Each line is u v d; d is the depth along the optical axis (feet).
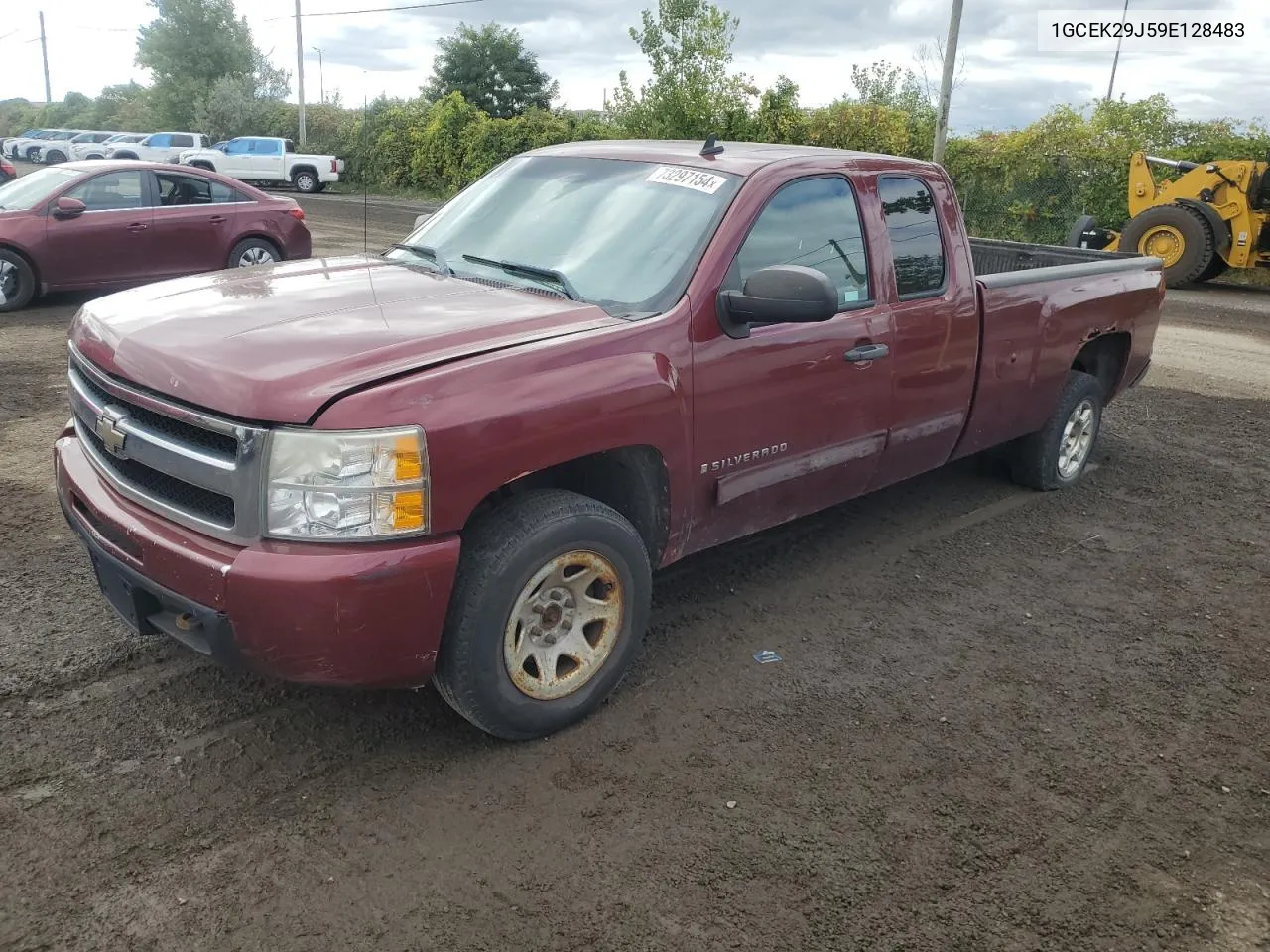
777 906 8.72
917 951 8.32
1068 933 8.61
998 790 10.50
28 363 26.68
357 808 9.71
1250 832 10.08
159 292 12.14
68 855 8.89
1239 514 19.42
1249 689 12.89
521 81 134.10
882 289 14.19
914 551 16.78
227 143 108.78
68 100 245.24
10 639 12.42
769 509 13.42
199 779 10.01
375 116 113.29
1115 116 69.00
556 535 10.27
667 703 11.82
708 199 12.53
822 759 10.88
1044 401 18.29
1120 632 14.29
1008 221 69.92
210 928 8.19
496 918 8.45
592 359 10.57
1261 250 51.60
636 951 8.17
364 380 9.23
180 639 9.98
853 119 74.28
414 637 9.46
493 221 13.92
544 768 10.49
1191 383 30.58
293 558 8.96
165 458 9.75
